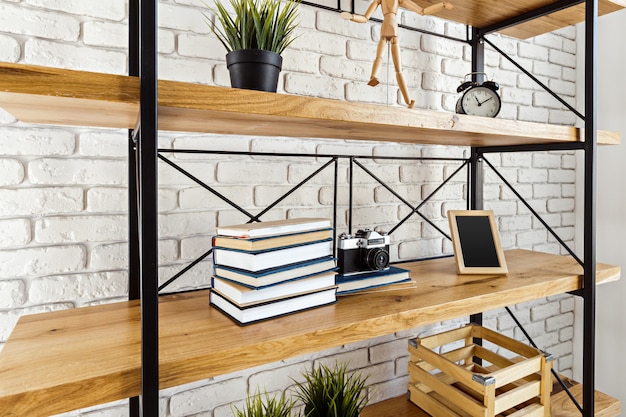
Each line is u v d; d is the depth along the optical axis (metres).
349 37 1.20
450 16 1.22
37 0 0.84
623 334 1.61
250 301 0.69
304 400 0.94
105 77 0.51
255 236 0.70
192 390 1.01
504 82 1.55
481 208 1.38
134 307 0.81
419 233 1.36
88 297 0.90
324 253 0.81
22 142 0.83
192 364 0.55
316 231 0.79
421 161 1.36
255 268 0.69
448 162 1.42
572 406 1.21
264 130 0.87
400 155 1.31
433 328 1.41
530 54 1.63
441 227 1.41
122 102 0.52
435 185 1.39
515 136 0.93
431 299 0.83
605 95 1.67
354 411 0.86
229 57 0.70
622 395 1.61
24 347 0.61
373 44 1.25
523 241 1.63
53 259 0.86
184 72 0.98
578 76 1.78
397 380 1.33
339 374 0.93
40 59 0.84
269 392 1.11
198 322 0.70
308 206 1.16
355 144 1.23
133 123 0.76
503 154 1.58
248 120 0.69
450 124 0.80
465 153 1.46
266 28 0.70
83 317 0.75
